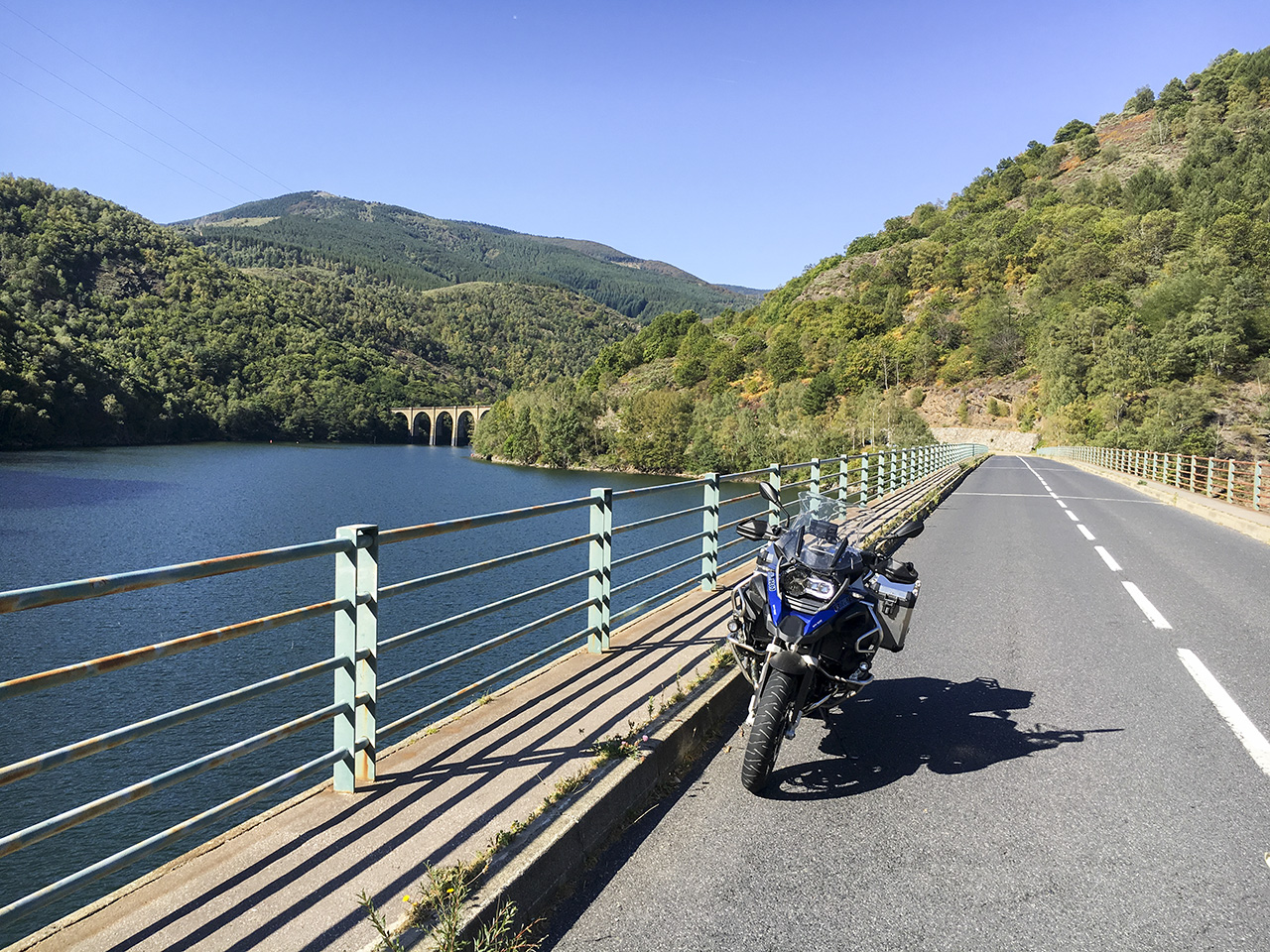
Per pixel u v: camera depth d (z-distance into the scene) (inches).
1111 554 491.2
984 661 261.6
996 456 2955.2
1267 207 5684.1
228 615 1273.4
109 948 103.7
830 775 175.5
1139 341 3969.0
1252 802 162.2
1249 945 116.0
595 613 248.4
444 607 1369.3
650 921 119.6
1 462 3762.3
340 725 150.8
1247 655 269.3
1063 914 123.0
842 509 206.2
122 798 109.3
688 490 3294.8
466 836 132.5
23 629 1162.6
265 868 123.3
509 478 4156.0
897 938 116.2
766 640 177.8
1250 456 3149.6
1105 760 183.9
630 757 164.4
